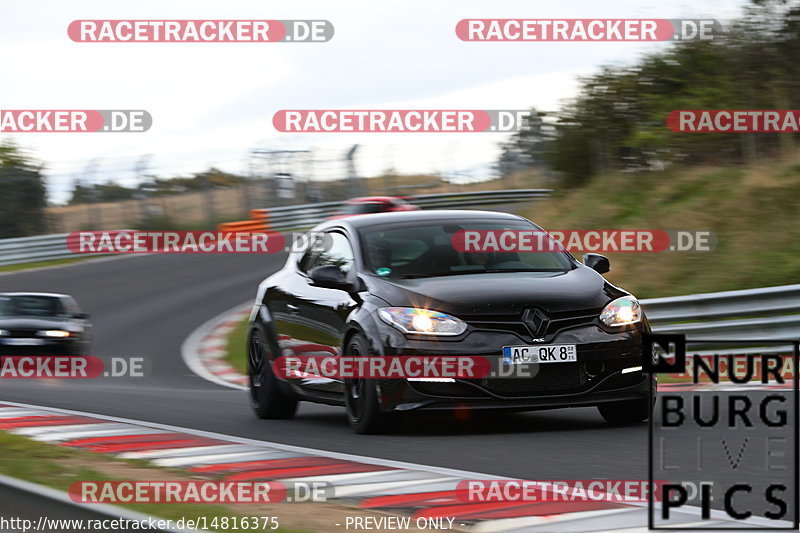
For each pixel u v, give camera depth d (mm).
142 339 62500
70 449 20453
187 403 32875
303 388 27312
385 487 16484
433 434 24016
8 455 19297
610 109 80250
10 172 120812
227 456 20047
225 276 90688
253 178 120000
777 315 39625
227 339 59594
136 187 115500
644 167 72812
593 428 24359
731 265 52062
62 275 97500
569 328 23625
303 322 27297
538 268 26031
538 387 23328
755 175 59750
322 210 120875
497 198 142250
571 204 72250
